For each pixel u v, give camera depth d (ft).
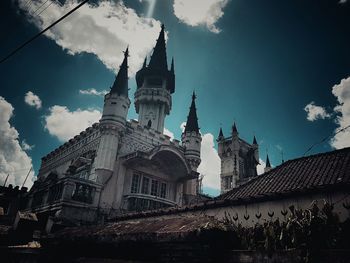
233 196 35.99
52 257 24.20
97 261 19.42
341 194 26.32
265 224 19.88
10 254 32.35
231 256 13.97
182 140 115.24
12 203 96.63
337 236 17.62
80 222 64.13
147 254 16.43
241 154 210.38
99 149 80.59
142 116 121.49
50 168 111.34
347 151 37.09
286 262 12.64
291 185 32.19
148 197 78.28
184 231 14.46
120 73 94.07
